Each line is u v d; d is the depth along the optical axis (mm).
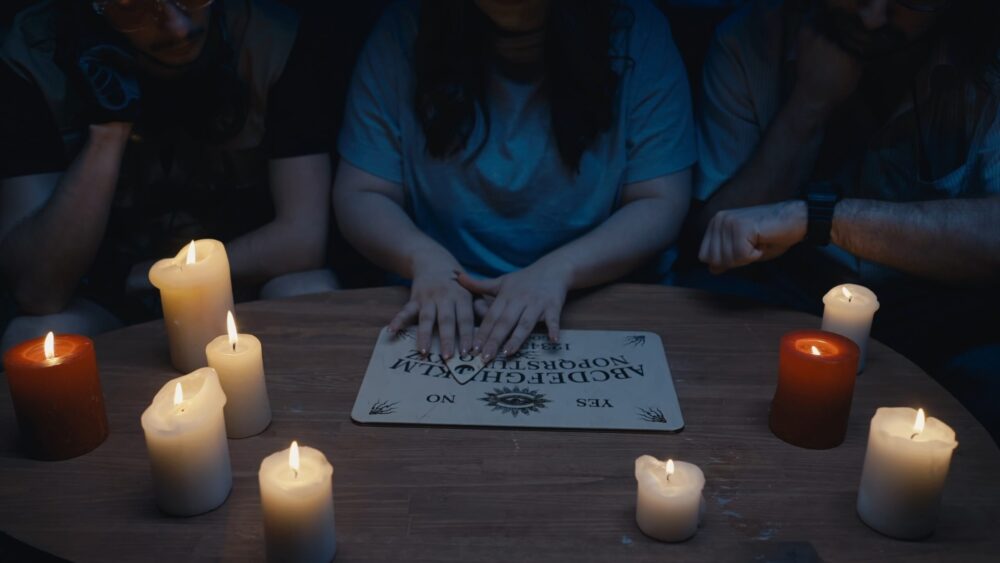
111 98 1532
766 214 1418
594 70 1493
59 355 1107
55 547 981
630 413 1171
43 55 1592
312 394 1211
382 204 1600
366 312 1403
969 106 1496
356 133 1630
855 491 1055
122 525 1009
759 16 1651
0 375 1261
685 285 1762
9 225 1599
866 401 1194
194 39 1486
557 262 1442
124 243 1715
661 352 1297
